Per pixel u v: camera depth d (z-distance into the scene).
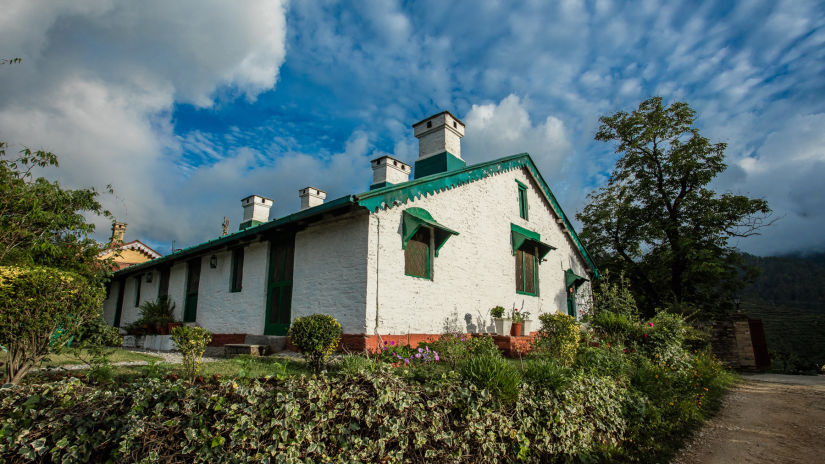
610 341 10.45
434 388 4.36
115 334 5.89
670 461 5.57
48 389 3.37
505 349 10.09
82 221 10.15
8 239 9.05
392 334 8.91
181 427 3.24
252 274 11.59
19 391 3.34
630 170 22.39
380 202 8.90
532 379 5.37
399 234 9.54
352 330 8.58
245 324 11.38
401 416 3.84
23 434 3.07
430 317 10.05
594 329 11.41
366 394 3.78
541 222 16.17
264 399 3.41
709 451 5.96
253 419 3.28
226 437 3.24
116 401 3.28
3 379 4.57
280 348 9.74
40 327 4.71
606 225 23.66
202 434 3.16
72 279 5.12
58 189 9.78
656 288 22.38
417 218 9.70
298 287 10.08
